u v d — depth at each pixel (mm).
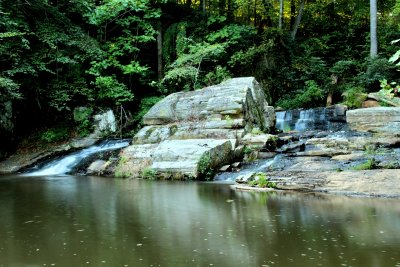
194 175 11602
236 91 14977
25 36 18234
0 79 15078
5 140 17312
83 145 18297
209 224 5719
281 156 12078
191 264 3887
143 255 4207
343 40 26234
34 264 3949
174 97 16422
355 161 10273
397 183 8188
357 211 6500
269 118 16375
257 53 22266
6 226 5719
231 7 26828
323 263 3848
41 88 18969
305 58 22938
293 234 5047
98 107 20406
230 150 12617
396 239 4707
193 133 14141
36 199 8375
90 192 9406
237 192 9055
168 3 24531
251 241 4727
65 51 19547
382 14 27109
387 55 22000
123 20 22391
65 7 20312
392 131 12969
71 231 5359
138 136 15398
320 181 8992
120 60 23188
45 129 19453
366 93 17688
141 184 10961
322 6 27484
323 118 17141
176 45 22828
